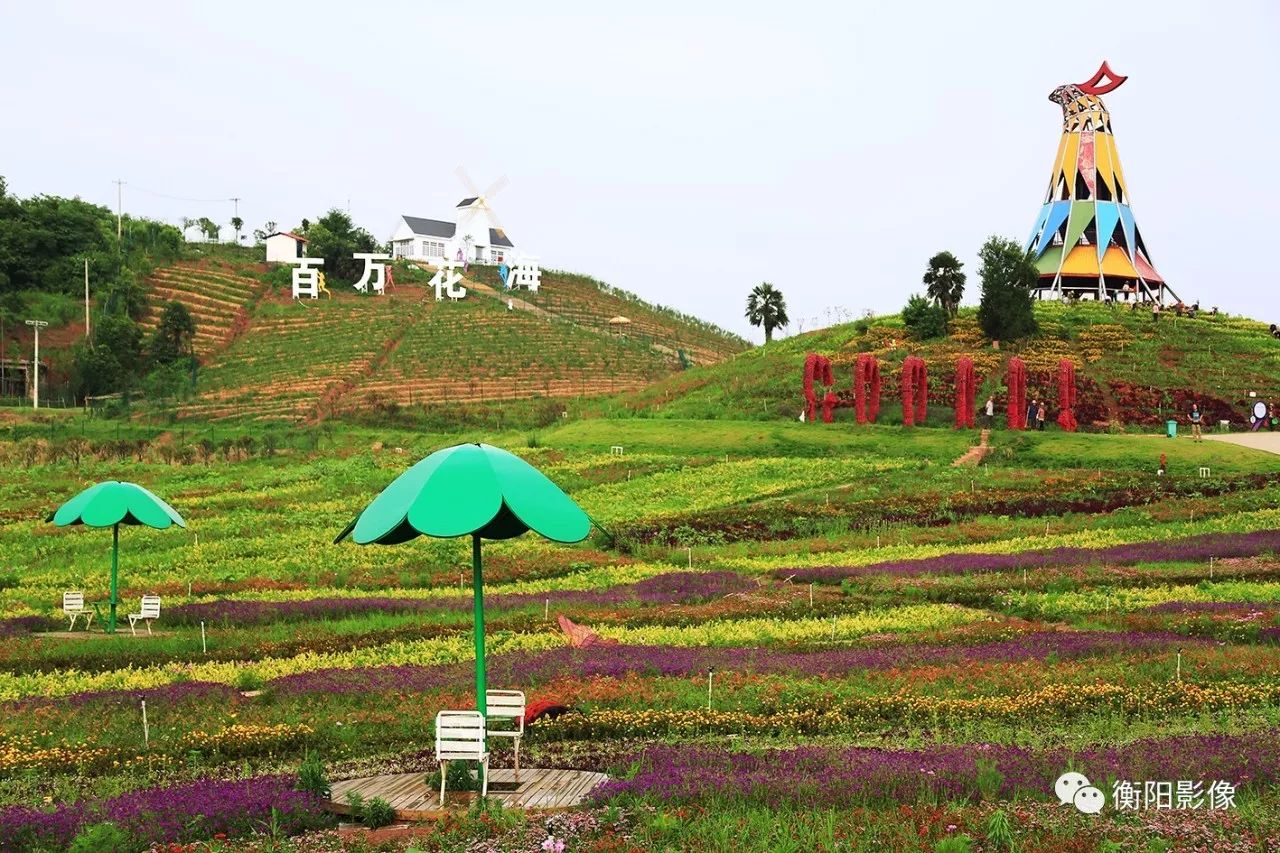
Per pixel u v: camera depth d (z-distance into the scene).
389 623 32.97
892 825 14.60
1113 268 113.12
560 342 137.62
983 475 60.25
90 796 17.69
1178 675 23.73
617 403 95.12
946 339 97.12
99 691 25.20
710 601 35.81
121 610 36.09
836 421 78.12
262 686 25.58
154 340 122.06
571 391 116.69
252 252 167.25
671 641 29.66
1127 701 22.06
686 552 45.28
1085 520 49.69
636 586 38.38
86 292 129.38
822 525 49.94
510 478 17.72
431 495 17.33
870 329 102.69
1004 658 25.84
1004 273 95.19
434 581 41.22
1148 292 113.69
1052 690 22.67
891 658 26.17
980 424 75.56
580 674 25.27
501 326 142.12
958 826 14.41
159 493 62.34
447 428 93.56
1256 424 77.25
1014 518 50.97
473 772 17.89
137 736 21.03
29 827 15.09
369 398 108.81
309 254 160.50
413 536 18.78
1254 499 51.25
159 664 28.55
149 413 101.88
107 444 81.12
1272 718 20.66
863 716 21.94
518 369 123.75
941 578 37.78
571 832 14.83
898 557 43.31
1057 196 116.06
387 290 157.38
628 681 24.38
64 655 29.08
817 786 16.19
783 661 26.20
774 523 50.38
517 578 41.75
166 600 38.06
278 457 78.00
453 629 31.52
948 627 30.80
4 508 58.28
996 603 34.12
